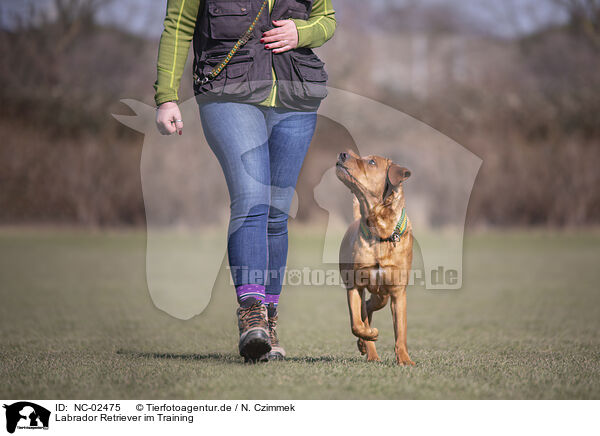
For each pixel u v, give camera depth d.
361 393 4.94
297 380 5.16
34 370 5.70
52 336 9.02
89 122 35.84
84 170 35.19
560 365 6.05
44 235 32.91
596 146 36.22
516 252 26.53
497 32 49.38
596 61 43.97
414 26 52.03
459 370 5.68
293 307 13.48
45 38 40.94
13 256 23.73
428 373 5.52
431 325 10.55
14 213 35.19
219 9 5.79
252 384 5.09
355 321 6.16
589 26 45.97
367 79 41.94
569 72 44.12
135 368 5.76
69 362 6.21
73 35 42.50
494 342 8.49
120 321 10.84
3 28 40.44
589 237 33.53
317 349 7.67
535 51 46.25
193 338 8.87
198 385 5.06
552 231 36.16
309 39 6.00
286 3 5.95
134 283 16.78
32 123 35.62
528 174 36.00
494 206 36.38
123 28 43.94
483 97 37.59
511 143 36.25
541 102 37.09
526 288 16.14
